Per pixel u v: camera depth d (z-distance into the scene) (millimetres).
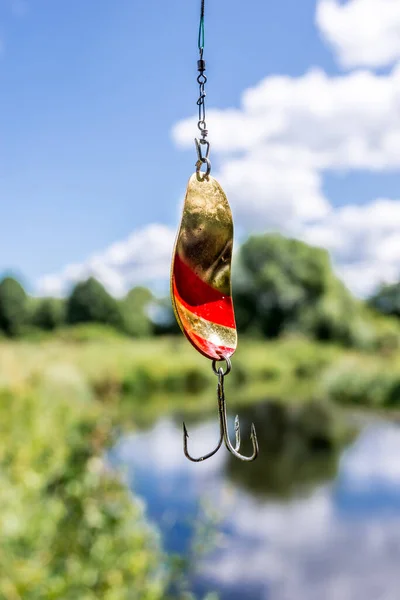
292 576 7809
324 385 27219
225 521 9484
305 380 35000
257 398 24953
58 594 4207
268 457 13812
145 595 5012
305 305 54750
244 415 20000
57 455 6941
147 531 6332
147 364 27734
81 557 5191
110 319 65750
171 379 28516
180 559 5668
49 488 6414
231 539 8930
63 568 4805
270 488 11305
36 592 4137
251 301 55281
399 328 56594
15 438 7363
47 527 5020
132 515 6324
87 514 5652
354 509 10352
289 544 8836
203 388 28828
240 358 37375
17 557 4402
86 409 12906
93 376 23516
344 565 8250
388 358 30578
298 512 10125
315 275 55469
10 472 5918
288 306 54188
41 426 8344
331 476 12336
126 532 5820
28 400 9859
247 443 15266
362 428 17703
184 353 33188
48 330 64750
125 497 6867
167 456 12992
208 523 6484
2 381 11062
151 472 11625
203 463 12648
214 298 1907
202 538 6199
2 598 3973
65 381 15969
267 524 9500
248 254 56500
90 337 50062
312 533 9289
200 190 1936
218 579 7738
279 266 55688
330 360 39438
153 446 13922
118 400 22562
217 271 1915
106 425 9789
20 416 8789
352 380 25000
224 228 1929
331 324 53312
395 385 22953
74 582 4574
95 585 4879
